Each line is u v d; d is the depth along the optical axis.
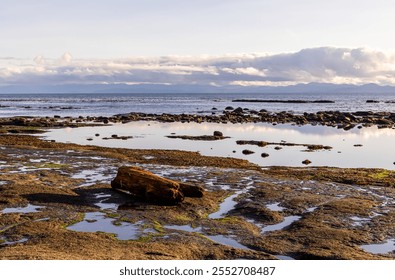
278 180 28.11
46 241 16.12
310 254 15.84
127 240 16.86
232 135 59.38
